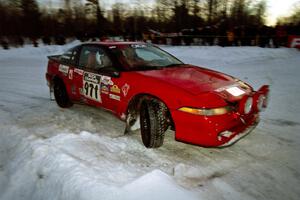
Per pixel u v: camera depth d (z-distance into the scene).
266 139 3.58
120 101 3.51
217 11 28.66
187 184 2.57
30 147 3.24
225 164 2.96
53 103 5.35
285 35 14.41
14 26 36.56
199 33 16.84
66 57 4.71
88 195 2.23
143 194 2.18
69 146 3.11
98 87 3.84
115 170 2.66
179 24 28.23
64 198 2.37
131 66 3.66
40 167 2.86
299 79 7.19
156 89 3.10
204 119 2.78
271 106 4.94
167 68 3.76
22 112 4.80
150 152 3.19
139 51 4.09
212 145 2.83
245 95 2.96
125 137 3.62
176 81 3.17
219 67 9.62
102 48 3.98
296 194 2.46
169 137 3.63
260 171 2.82
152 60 3.97
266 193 2.48
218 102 2.84
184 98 2.90
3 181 2.98
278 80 7.09
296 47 13.74
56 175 2.63
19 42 23.86
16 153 3.32
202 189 2.51
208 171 2.82
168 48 15.24
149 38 18.94
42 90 6.66
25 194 2.71
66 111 4.78
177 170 2.76
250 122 3.19
